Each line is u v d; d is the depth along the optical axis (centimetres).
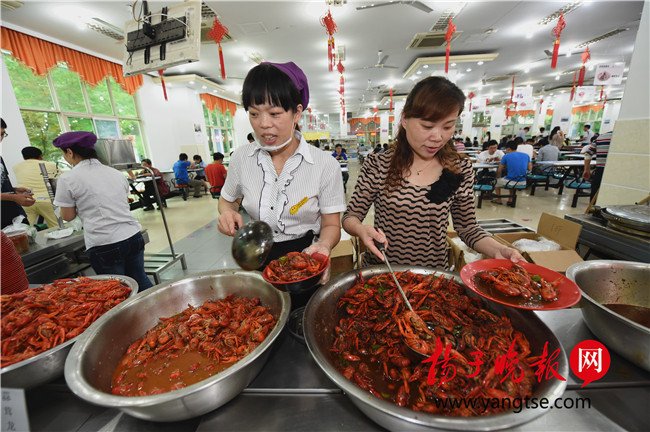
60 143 205
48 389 82
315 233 136
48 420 73
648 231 157
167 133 984
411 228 133
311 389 76
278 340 93
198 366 89
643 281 106
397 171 130
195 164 957
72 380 67
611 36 728
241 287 116
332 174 128
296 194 123
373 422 66
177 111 1030
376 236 112
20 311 96
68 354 77
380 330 91
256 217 128
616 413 66
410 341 79
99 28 538
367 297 103
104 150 454
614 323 78
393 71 1027
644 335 72
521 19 614
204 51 707
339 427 66
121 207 229
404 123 118
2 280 117
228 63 823
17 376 73
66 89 637
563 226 216
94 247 223
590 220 202
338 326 98
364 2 501
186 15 247
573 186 561
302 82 112
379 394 74
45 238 238
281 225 125
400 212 133
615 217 172
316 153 127
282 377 80
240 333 97
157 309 108
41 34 534
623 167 225
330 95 1509
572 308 106
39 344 89
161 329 102
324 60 839
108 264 229
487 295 87
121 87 748
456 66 927
